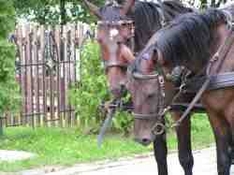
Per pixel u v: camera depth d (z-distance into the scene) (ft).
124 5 23.91
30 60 44.14
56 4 68.59
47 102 45.29
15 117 43.86
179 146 25.09
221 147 22.16
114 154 35.76
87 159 34.50
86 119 42.75
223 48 21.27
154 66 19.74
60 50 45.27
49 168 32.35
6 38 38.91
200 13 21.71
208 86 21.26
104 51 23.34
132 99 20.03
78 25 45.68
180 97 22.48
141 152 36.63
